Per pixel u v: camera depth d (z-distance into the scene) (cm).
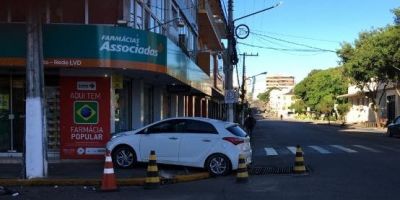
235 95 2909
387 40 4459
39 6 1410
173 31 2739
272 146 2945
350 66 5078
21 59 1616
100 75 1830
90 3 1784
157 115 2645
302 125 7525
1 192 1238
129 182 1405
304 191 1273
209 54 3522
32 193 1266
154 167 1348
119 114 2066
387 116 6669
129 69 1745
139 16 2047
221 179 1530
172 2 2708
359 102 8412
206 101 4697
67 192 1282
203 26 4066
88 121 1828
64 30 1655
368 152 2423
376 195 1203
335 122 8731
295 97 13988
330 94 9956
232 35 2953
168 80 2331
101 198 1191
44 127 1438
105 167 1308
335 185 1370
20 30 1616
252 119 3853
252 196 1208
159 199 1174
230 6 2961
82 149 1825
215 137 1599
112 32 1681
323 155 2283
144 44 1755
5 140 1869
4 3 1423
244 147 1627
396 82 5572
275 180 1489
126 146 1683
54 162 1809
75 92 1825
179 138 1625
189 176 1509
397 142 3219
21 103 1875
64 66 1655
